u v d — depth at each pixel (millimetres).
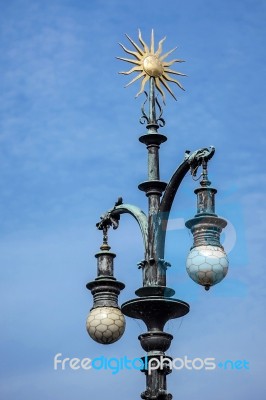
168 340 22125
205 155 21266
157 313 22078
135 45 24281
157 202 23078
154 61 24219
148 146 23750
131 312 22328
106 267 24031
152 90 24094
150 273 22344
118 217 24266
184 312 22312
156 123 23922
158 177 23469
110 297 23703
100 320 23438
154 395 21672
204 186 21266
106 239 24359
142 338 22125
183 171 21766
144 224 22828
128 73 24125
